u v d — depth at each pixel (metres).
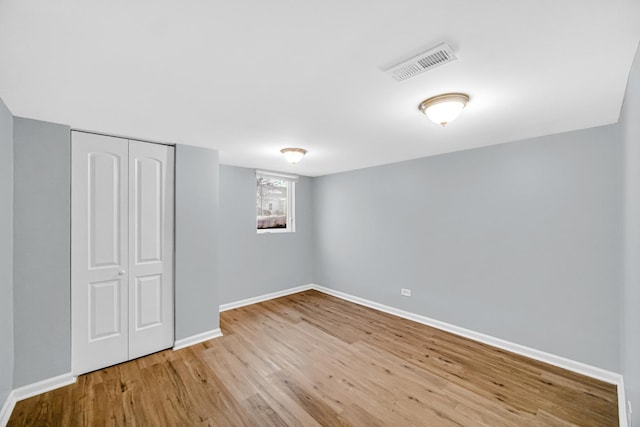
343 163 3.96
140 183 2.66
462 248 3.18
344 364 2.56
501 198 2.87
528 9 0.96
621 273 2.11
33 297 2.08
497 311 2.91
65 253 2.22
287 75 1.45
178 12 0.98
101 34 1.09
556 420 1.84
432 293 3.46
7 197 1.90
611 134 2.26
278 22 1.04
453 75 1.45
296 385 2.23
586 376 2.35
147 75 1.44
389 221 3.95
